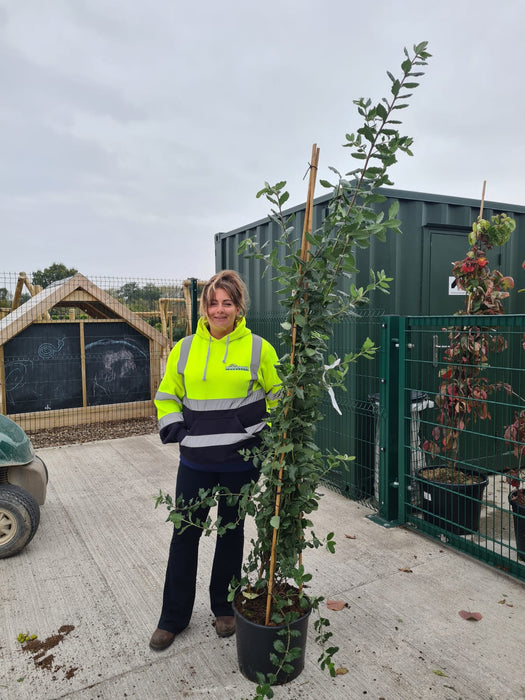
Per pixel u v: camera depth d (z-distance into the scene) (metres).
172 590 2.52
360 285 4.60
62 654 2.46
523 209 5.59
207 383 2.37
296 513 2.10
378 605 2.87
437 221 4.98
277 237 5.77
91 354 7.81
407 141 1.84
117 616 2.78
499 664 2.37
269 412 2.46
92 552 3.54
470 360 4.09
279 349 5.75
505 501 4.57
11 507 3.37
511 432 3.60
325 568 3.29
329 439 4.99
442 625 2.68
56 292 7.33
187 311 8.16
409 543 3.67
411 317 3.85
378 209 4.62
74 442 6.59
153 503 4.43
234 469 2.41
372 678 2.28
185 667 2.37
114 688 2.24
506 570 3.22
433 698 2.16
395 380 3.98
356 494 4.61
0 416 3.69
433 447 4.07
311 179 1.99
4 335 7.02
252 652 2.19
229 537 2.54
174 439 2.40
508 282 4.16
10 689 2.23
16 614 2.80
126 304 8.13
